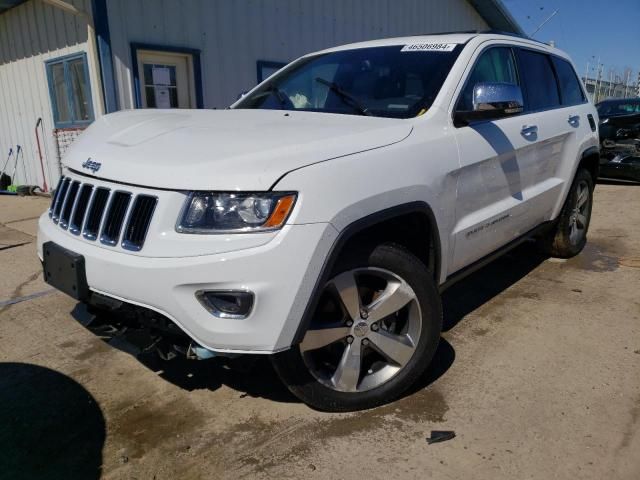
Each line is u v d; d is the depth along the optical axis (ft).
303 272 7.28
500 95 10.17
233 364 8.04
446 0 49.24
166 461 7.91
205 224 7.22
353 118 9.75
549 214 14.93
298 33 34.50
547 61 14.80
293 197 7.25
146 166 7.76
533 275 15.75
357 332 8.54
